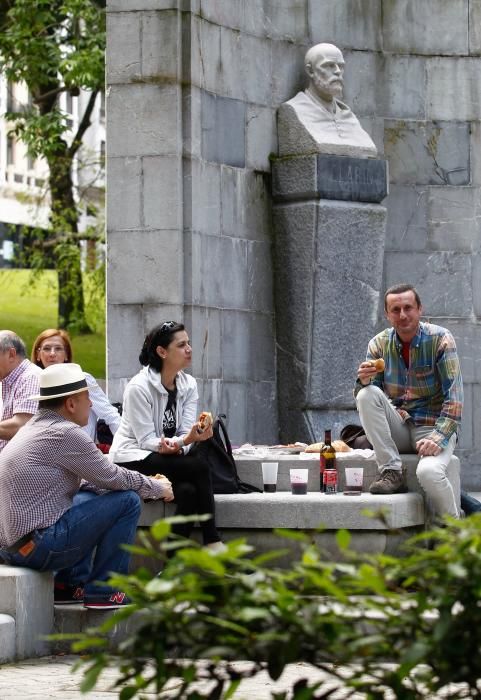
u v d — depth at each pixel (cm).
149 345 1223
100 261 3159
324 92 1666
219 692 488
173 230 1523
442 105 1780
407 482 1246
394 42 1766
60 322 3198
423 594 473
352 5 1747
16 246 3453
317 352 1631
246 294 1622
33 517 1040
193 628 474
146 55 1537
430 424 1253
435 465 1197
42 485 1043
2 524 1050
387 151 1762
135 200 1538
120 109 1544
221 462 1227
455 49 1781
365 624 595
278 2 1684
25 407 1205
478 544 470
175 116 1525
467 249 1781
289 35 1694
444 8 1780
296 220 1634
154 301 1527
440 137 1778
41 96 3000
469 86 1786
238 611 465
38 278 3198
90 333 3278
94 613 1070
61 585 1141
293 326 1644
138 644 479
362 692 500
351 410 1662
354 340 1658
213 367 1559
